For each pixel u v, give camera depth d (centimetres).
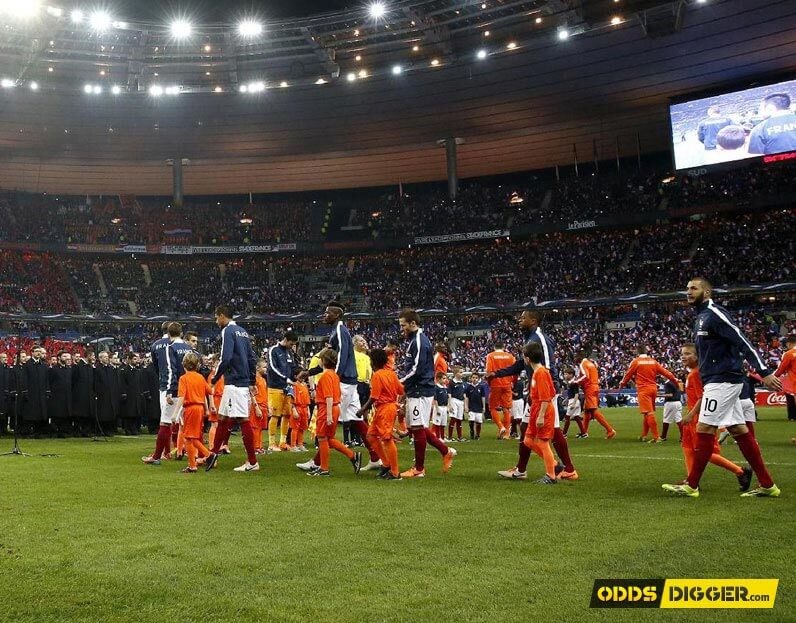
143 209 5500
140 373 1859
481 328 4750
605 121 4641
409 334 931
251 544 495
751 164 3925
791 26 3497
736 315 4038
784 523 560
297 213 5759
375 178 5603
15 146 4788
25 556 460
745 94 3866
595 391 1623
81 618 343
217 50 4066
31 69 4028
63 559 452
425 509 637
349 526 558
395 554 465
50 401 1689
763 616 341
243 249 5384
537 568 428
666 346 3931
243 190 5741
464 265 5219
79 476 877
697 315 723
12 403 1631
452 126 4747
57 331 4700
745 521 569
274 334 5053
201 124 4694
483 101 4409
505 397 1675
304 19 3731
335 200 5978
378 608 356
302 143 4966
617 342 4131
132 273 5372
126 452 1238
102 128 4681
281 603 365
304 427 1402
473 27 3756
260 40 3953
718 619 338
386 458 880
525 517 595
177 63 4141
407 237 5300
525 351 862
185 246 5300
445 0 3541
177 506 652
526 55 3947
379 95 4406
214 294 5272
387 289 5225
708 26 3562
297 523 570
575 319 4569
